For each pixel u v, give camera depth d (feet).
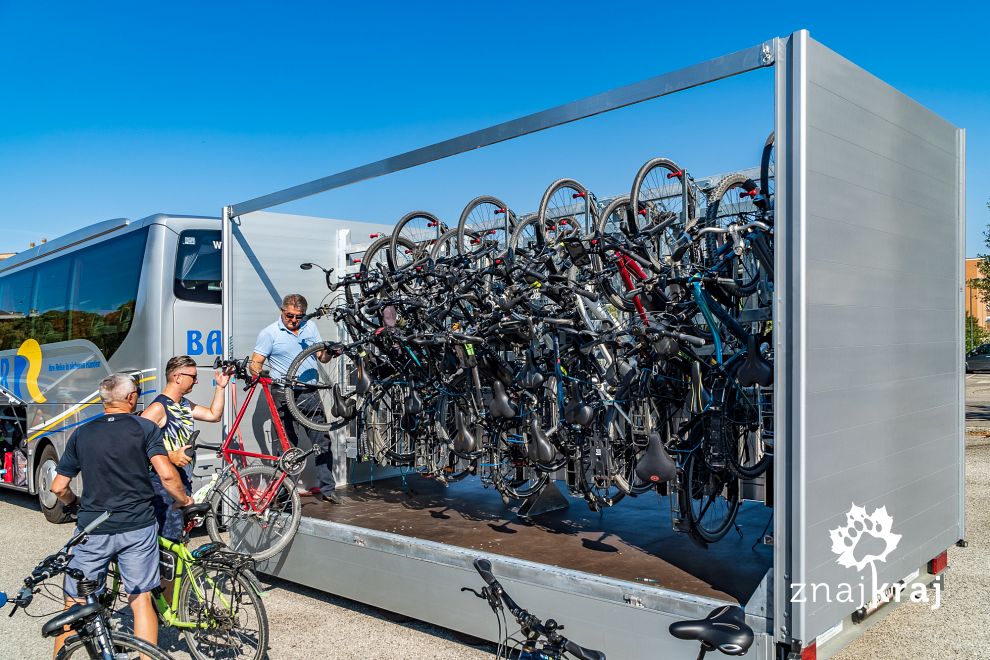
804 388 10.02
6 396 31.99
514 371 16.99
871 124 11.92
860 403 11.42
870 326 11.75
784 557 10.16
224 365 18.39
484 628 13.38
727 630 8.77
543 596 12.59
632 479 15.14
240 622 12.87
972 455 35.04
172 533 13.64
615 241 15.07
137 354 22.95
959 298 15.25
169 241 22.99
